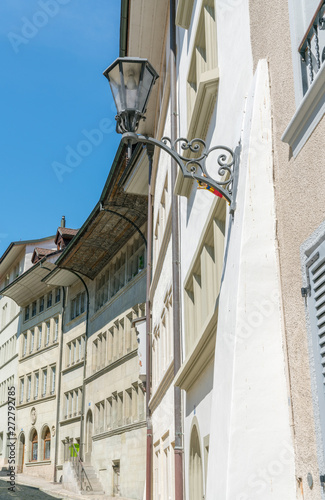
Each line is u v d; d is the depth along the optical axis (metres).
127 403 28.14
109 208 26.64
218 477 5.01
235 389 4.87
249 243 5.21
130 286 28.89
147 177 22.80
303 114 4.49
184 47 11.97
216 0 8.47
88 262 34.62
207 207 8.66
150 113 21.44
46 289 43.72
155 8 16.97
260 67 5.72
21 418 44.50
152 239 21.03
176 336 11.70
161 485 15.48
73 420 36.19
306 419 4.41
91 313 36.00
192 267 9.98
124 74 5.68
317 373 4.15
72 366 37.47
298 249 4.63
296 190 4.72
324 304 4.08
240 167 5.70
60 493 30.73
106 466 29.89
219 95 7.73
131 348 28.27
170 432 13.62
